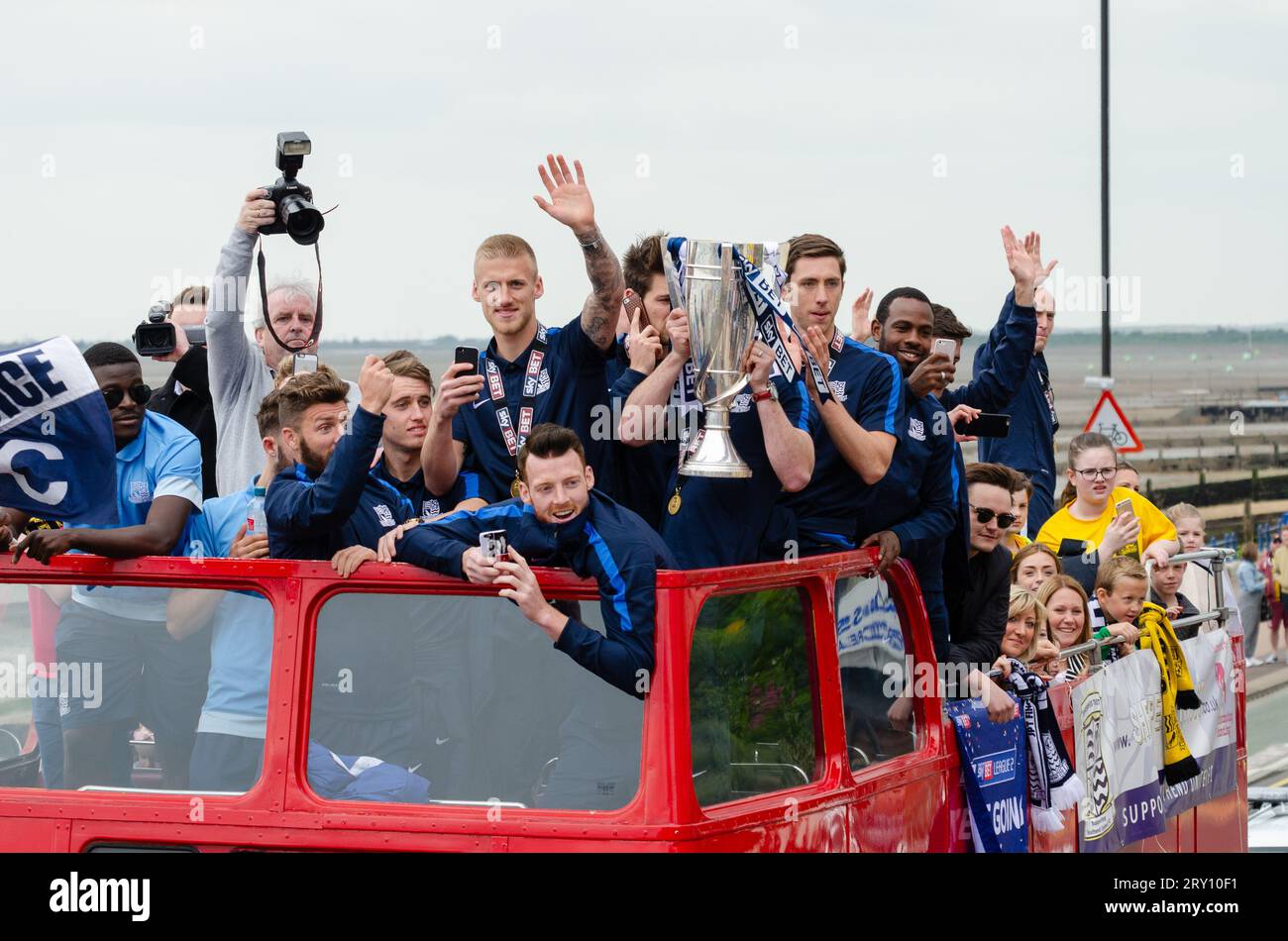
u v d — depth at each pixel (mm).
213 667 4754
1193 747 7906
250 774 4691
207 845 4504
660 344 5676
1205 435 41219
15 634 4973
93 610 4863
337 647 4609
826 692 4926
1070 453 9375
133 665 4867
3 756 5043
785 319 5074
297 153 5820
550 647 4625
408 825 4398
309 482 5207
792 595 4871
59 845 4562
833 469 5605
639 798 4340
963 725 5680
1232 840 8500
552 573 4512
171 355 7250
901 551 5590
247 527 5242
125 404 5387
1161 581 8266
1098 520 9289
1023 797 5977
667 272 5059
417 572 4520
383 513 5320
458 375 5477
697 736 4480
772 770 4766
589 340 5691
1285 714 17016
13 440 4832
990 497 6391
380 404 4879
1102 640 7016
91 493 4949
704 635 4531
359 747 4625
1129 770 7086
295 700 4496
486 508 4684
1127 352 76812
